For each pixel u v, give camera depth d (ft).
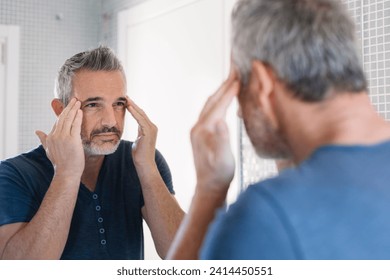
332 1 1.89
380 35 4.54
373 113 1.85
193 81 7.03
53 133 3.66
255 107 1.92
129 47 8.79
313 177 1.65
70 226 3.86
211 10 6.60
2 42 8.86
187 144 7.13
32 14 9.12
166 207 4.03
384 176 1.64
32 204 3.77
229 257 1.58
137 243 4.13
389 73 4.44
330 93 1.77
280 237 1.54
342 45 1.79
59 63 9.41
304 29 1.77
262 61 1.84
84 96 3.76
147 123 4.07
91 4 9.73
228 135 2.10
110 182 4.09
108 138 3.82
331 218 1.56
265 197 1.61
